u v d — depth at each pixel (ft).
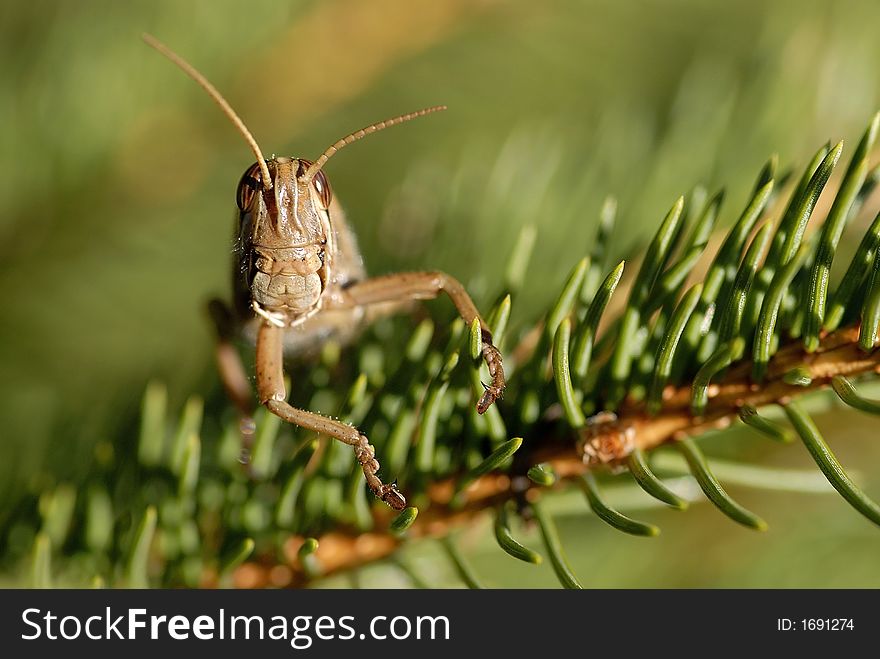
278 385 0.44
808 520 0.50
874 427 0.49
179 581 0.44
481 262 0.48
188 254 0.53
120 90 0.52
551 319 0.42
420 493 0.43
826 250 0.40
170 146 0.52
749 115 0.48
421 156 0.55
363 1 0.53
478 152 0.51
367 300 0.48
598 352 0.43
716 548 0.50
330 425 0.43
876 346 0.41
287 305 0.48
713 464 0.43
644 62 0.54
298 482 0.43
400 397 0.43
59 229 0.52
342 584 0.44
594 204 0.48
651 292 0.42
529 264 0.48
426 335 0.43
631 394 0.42
